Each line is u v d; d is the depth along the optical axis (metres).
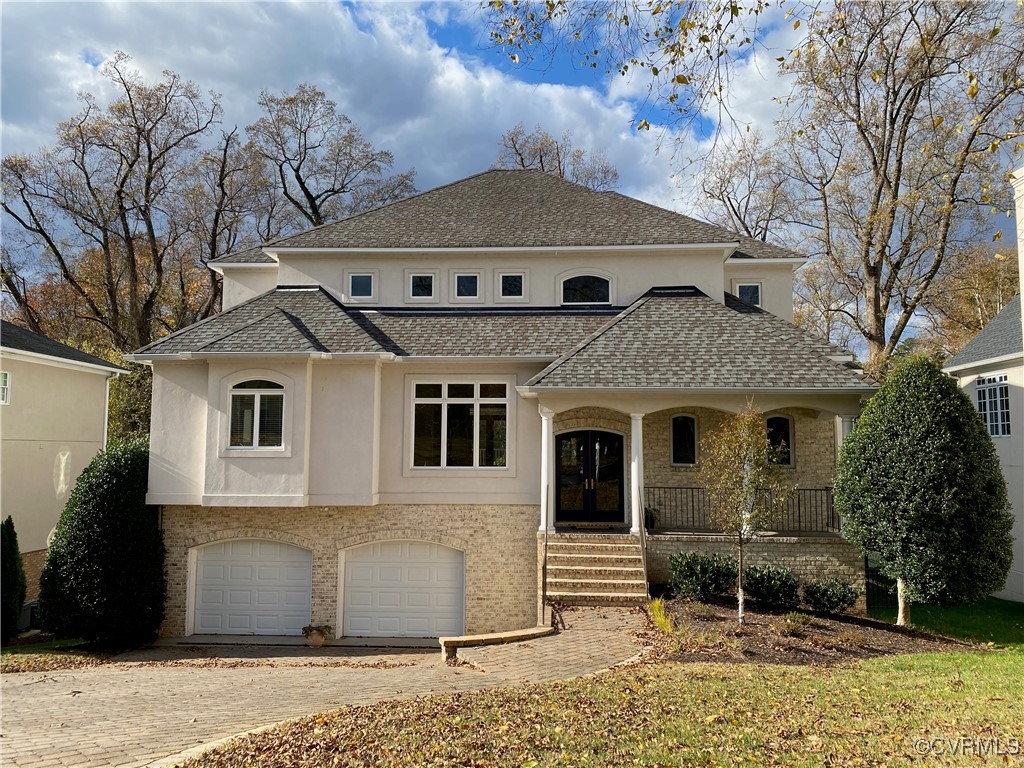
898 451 13.90
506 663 11.36
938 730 7.31
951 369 21.92
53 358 22.44
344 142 45.72
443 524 17.67
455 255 20.41
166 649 16.17
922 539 13.52
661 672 10.16
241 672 13.26
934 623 15.26
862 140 29.95
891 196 28.81
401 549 17.83
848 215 32.34
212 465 16.56
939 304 34.25
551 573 15.17
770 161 32.38
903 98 26.19
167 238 40.75
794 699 8.62
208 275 43.19
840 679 9.62
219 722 9.06
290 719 8.88
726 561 15.14
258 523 17.47
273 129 44.09
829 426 18.89
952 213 27.66
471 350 17.98
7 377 21.03
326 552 17.48
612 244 19.92
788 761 6.59
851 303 37.72
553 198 23.22
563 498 19.48
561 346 18.16
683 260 20.19
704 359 16.91
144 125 37.56
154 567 16.86
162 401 17.14
